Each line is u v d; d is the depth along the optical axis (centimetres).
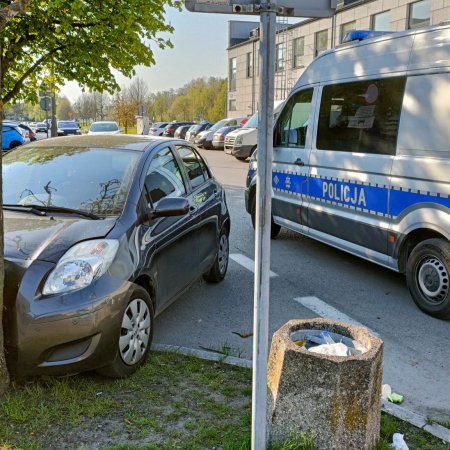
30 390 324
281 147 738
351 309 529
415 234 520
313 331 293
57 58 1039
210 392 335
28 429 289
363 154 565
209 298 551
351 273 650
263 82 220
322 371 251
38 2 887
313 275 640
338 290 587
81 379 345
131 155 453
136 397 326
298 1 219
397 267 538
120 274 347
